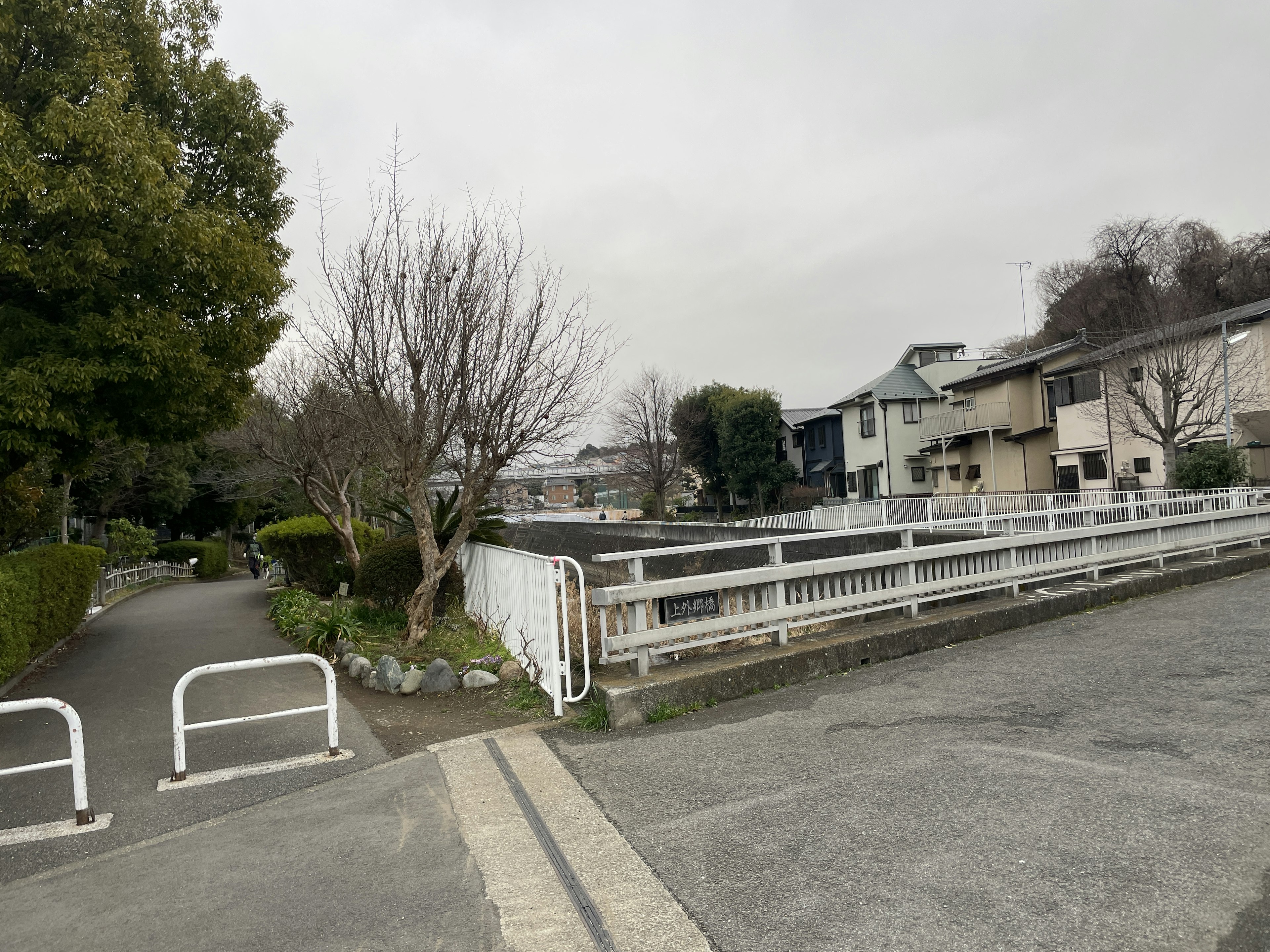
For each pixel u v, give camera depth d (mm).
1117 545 10148
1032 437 31953
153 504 31266
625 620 6270
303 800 4547
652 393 42219
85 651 10836
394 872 3520
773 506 43250
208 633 12281
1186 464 20359
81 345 7590
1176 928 2641
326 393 12891
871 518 22906
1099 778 3926
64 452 8812
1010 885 2973
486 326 9125
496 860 3557
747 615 6449
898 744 4656
